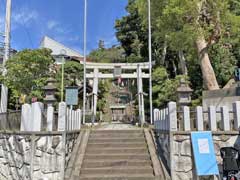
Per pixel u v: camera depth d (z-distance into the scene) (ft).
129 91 79.56
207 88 35.47
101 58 103.96
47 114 22.12
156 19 42.11
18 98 46.70
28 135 21.44
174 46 39.93
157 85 53.62
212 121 21.68
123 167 22.40
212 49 47.26
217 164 20.38
